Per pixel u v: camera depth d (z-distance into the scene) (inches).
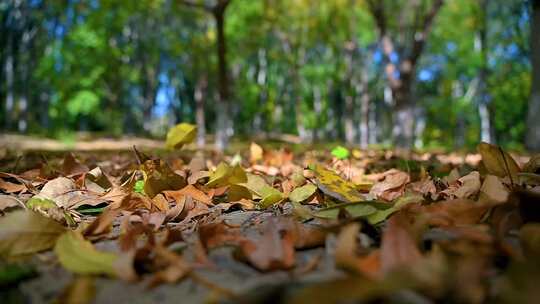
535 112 483.8
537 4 483.8
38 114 1627.7
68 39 875.4
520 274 28.3
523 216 49.8
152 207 74.4
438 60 1550.2
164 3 1020.5
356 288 26.3
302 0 1155.9
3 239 46.2
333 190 77.7
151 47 1333.7
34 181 106.8
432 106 1744.6
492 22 1246.3
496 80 1327.5
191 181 92.2
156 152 382.9
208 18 1024.2
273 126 1861.5
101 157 268.8
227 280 40.3
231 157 285.4
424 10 745.6
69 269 41.1
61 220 65.1
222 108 668.1
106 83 1341.0
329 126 1936.5
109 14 874.1
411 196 65.3
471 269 32.0
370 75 1748.3
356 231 38.1
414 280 28.6
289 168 143.4
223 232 50.6
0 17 1355.8
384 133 1795.0
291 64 1409.9
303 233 50.9
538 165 86.7
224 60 661.9
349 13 1206.9
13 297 38.3
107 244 54.5
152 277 41.3
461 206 52.2
